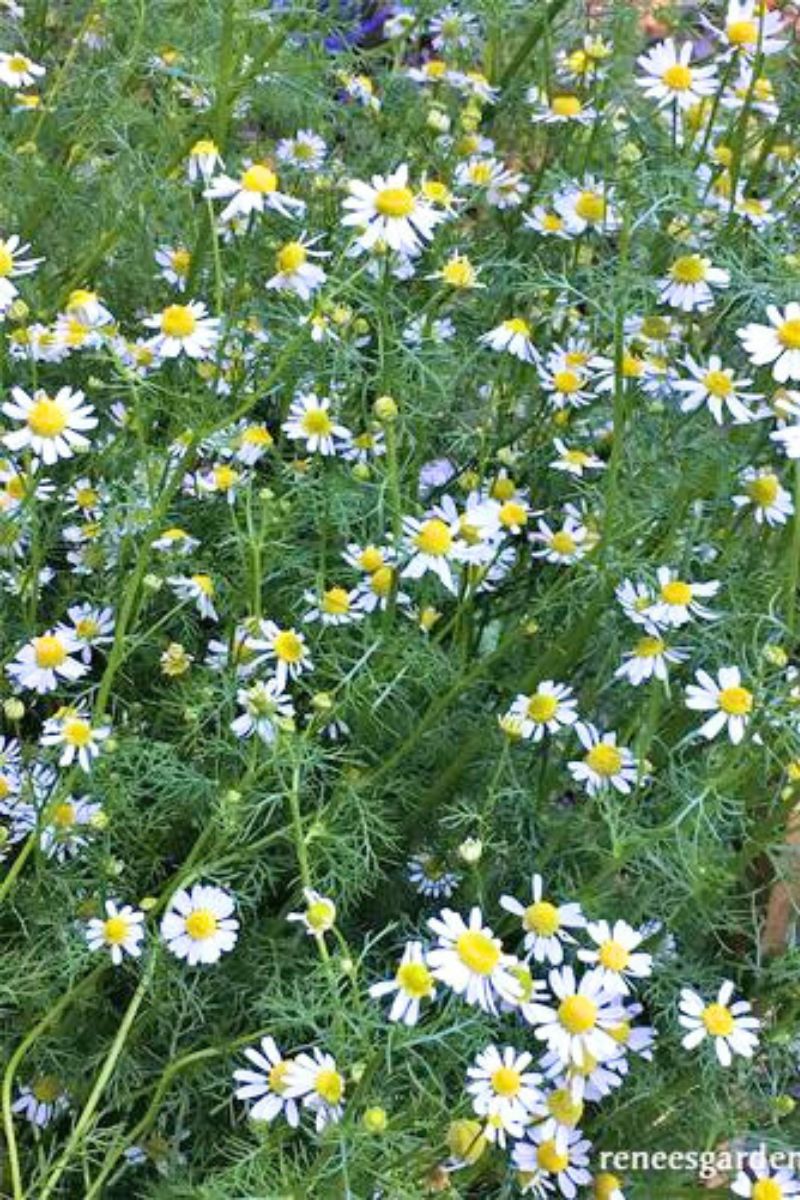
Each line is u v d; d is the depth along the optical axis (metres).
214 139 0.65
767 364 0.62
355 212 0.59
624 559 0.59
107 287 0.72
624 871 0.60
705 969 0.59
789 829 0.57
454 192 0.73
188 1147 0.59
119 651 0.56
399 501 0.58
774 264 0.63
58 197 0.72
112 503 0.62
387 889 0.62
